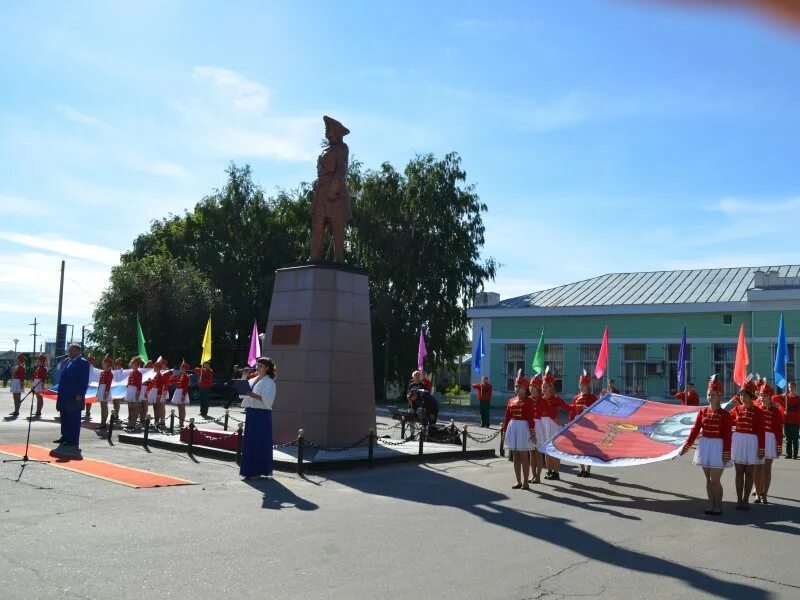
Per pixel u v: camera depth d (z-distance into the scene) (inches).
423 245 1822.1
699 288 1587.1
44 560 274.4
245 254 2057.1
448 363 1959.9
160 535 321.1
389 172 1852.9
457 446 718.5
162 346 1846.7
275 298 675.4
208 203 2060.8
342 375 640.4
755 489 515.5
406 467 586.6
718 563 309.1
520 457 509.4
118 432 770.8
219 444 597.6
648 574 286.8
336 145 697.6
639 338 1552.7
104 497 403.5
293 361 643.5
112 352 1873.8
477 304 1784.0
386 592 251.0
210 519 358.9
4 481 437.1
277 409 644.7
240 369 1157.1
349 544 318.0
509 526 370.3
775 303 1412.4
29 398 1409.9
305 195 2076.8
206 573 266.4
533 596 251.9
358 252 1888.5
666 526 388.5
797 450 824.3
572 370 1625.2
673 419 517.0
